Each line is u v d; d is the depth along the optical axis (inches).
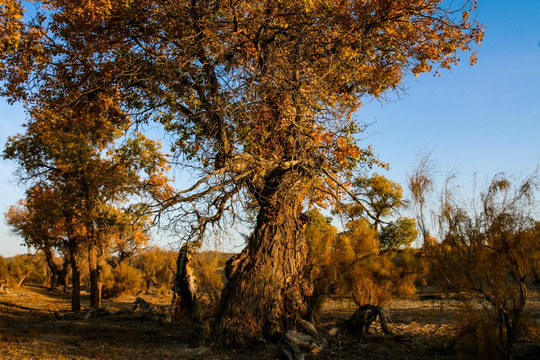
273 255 479.2
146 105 495.8
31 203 991.6
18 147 941.2
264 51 482.0
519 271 354.3
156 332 574.6
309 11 485.7
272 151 486.9
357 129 530.3
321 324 546.9
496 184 375.6
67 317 796.6
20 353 434.0
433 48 594.9
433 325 569.3
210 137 437.1
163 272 1449.3
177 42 474.0
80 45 507.8
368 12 548.1
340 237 617.3
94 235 910.4
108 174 832.3
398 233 984.9
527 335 363.6
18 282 1536.7
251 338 437.7
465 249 378.6
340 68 487.8
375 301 583.5
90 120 586.2
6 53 476.4
